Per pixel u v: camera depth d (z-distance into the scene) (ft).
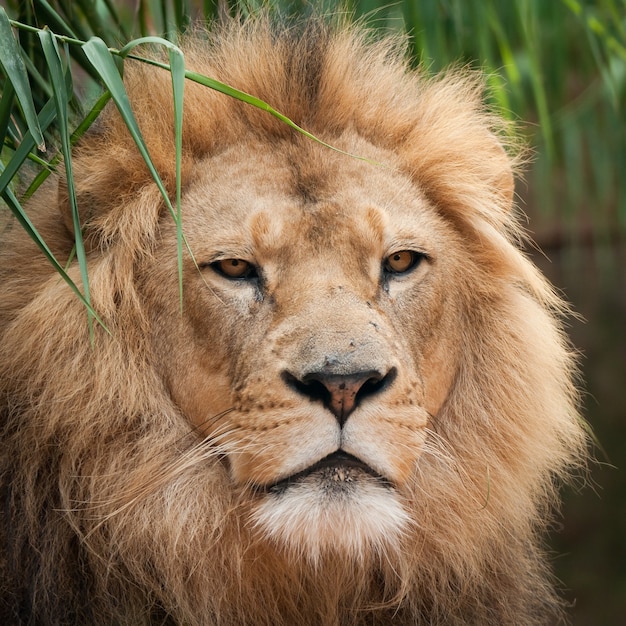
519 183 54.95
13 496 19.93
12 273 20.84
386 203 20.40
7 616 20.11
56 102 17.04
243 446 18.85
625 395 56.49
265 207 19.62
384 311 19.75
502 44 31.35
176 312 19.75
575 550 55.57
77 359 19.40
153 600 19.80
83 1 26.32
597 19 36.70
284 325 18.71
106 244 20.39
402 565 20.35
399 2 28.14
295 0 26.04
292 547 19.21
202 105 20.83
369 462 18.40
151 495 19.52
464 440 21.61
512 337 22.09
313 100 21.13
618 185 48.75
